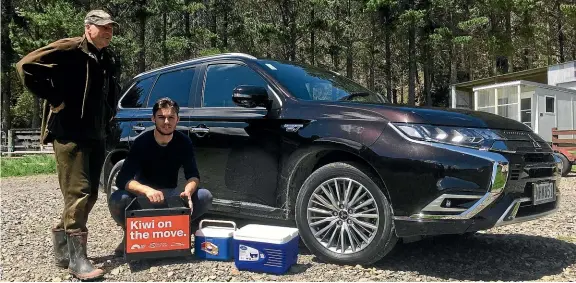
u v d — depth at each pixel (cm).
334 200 358
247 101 381
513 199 326
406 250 407
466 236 460
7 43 2770
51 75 329
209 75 455
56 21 2183
